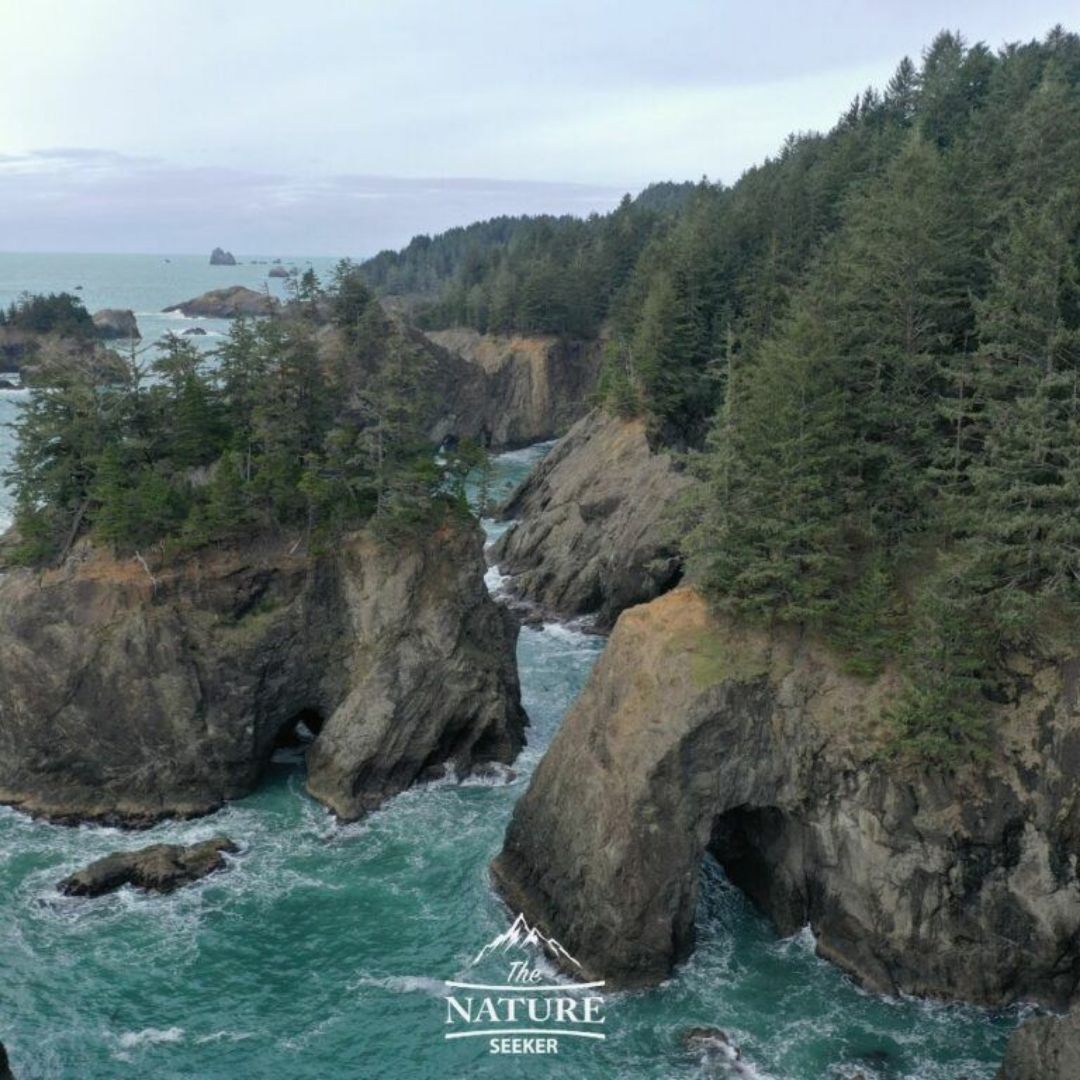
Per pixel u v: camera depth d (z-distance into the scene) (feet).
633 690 154.81
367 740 189.47
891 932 137.90
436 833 179.83
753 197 392.27
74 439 203.31
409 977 142.10
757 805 148.87
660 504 275.39
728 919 155.22
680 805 145.07
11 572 201.77
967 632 140.15
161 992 138.51
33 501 205.16
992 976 134.00
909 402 167.84
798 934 150.51
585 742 159.12
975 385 159.53
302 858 171.32
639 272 424.05
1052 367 146.30
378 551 205.98
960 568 140.56
